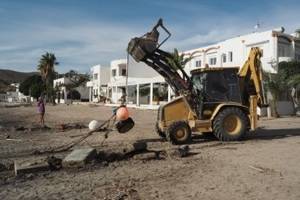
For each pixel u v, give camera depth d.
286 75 31.61
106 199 7.60
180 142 14.91
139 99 52.62
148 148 13.86
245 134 16.22
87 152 11.14
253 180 8.98
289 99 34.06
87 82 86.38
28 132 19.94
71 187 8.56
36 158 11.85
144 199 7.59
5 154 12.93
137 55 15.52
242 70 16.66
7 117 33.50
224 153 12.73
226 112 15.40
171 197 7.71
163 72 15.71
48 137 17.69
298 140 16.00
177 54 40.75
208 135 17.00
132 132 19.14
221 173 9.73
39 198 7.78
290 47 36.53
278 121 26.81
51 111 42.81
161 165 10.80
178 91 15.80
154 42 15.41
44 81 93.06
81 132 19.83
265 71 31.27
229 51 40.00
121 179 9.23
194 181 8.98
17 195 8.00
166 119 15.62
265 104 16.61
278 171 9.87
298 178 9.12
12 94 133.62
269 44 35.31
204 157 11.99
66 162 10.47
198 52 45.44
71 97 89.62
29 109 50.72
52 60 91.06
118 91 64.12
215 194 7.90
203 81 15.75
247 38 37.66
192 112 15.48
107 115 35.25
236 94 15.98
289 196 7.70
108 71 75.69
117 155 11.82
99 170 10.22
